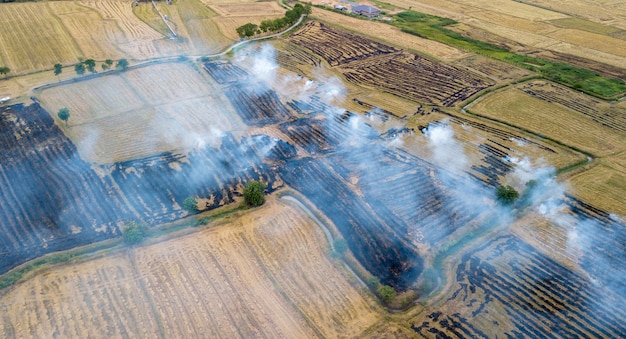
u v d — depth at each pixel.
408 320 40.31
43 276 42.69
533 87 84.06
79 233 47.31
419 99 77.38
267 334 38.69
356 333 39.06
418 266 45.75
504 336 39.53
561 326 40.81
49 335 37.75
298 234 48.81
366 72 86.19
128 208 50.81
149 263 44.59
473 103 77.31
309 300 41.91
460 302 42.31
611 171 61.50
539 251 48.47
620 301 43.56
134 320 39.31
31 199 51.50
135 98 72.62
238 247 46.91
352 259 46.09
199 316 39.97
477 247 48.47
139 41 93.38
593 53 100.75
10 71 78.44
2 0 105.69
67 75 78.38
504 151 64.44
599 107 78.19
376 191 55.34
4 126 64.06
